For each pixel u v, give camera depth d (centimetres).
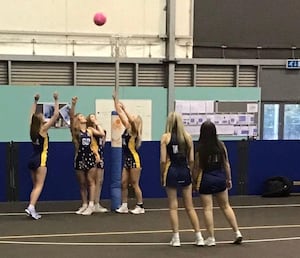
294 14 1523
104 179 1030
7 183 998
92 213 891
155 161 1055
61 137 1382
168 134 656
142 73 1462
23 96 1372
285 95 1522
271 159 1114
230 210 681
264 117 1516
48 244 679
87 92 1409
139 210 897
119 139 909
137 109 1443
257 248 664
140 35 1456
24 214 884
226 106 1484
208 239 674
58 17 1412
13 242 690
